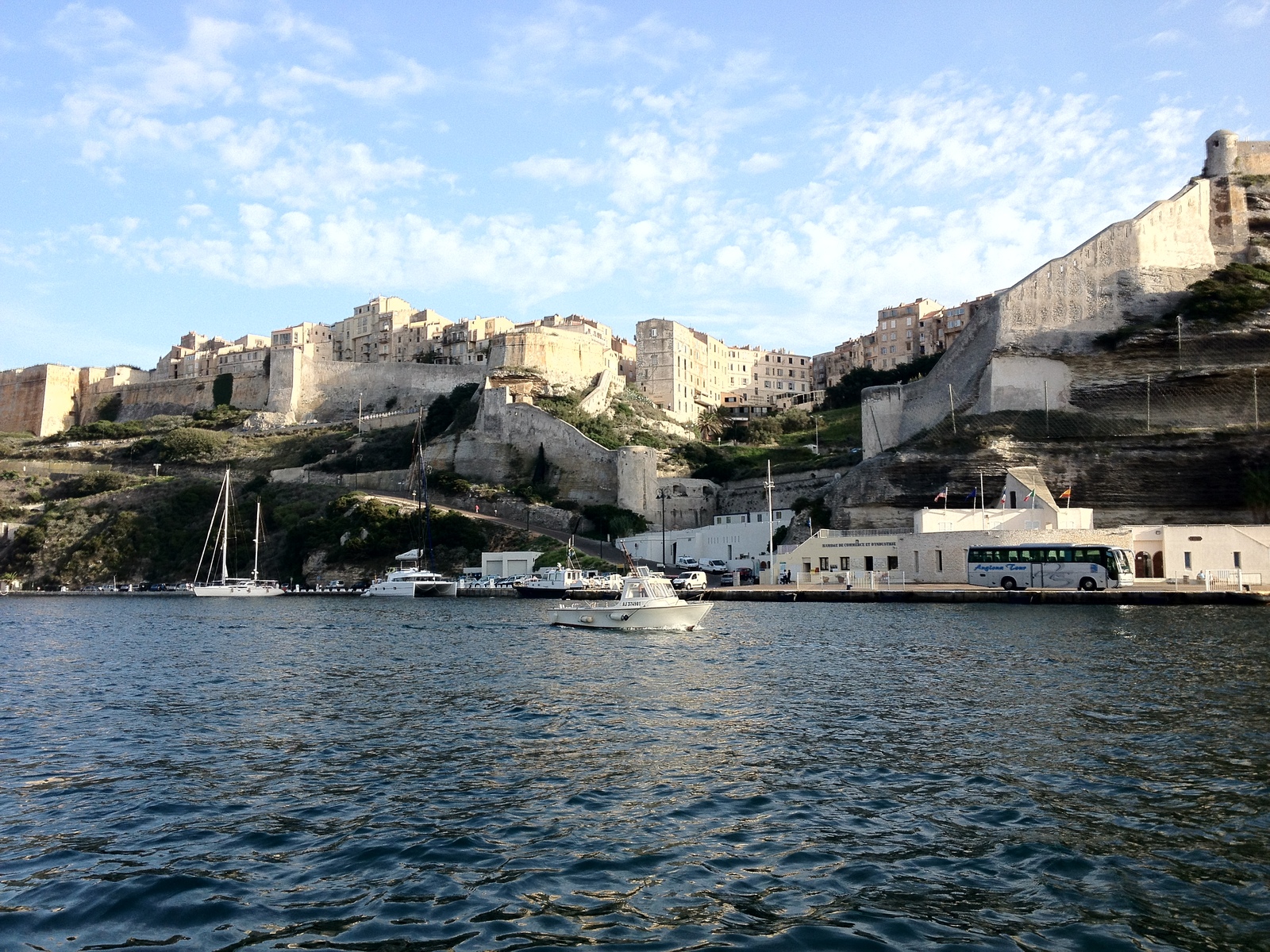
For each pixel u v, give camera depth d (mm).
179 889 15023
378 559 109125
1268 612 55312
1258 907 13766
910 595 68562
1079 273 99688
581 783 20531
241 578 114188
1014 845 16266
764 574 86812
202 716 29016
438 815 18469
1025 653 38812
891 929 13297
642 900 14383
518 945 12922
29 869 16031
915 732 24609
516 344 153875
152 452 159125
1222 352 91438
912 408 110500
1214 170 112625
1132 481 84438
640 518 112688
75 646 51781
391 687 34250
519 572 100250
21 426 196375
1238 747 22125
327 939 13211
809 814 18172
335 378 174250
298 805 19297
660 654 42812
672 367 160625
